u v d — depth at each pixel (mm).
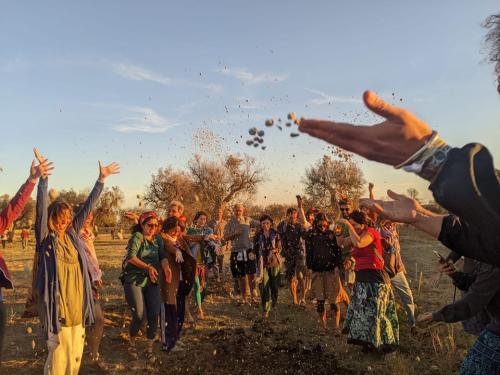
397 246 7383
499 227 917
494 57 1129
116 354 6152
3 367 5590
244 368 5832
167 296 6223
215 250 11289
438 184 915
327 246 7398
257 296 10141
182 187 37844
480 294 2219
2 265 4105
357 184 28797
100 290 10289
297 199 9258
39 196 4496
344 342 6887
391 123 893
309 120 918
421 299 9406
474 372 2352
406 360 5906
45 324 4324
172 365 5867
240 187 39688
